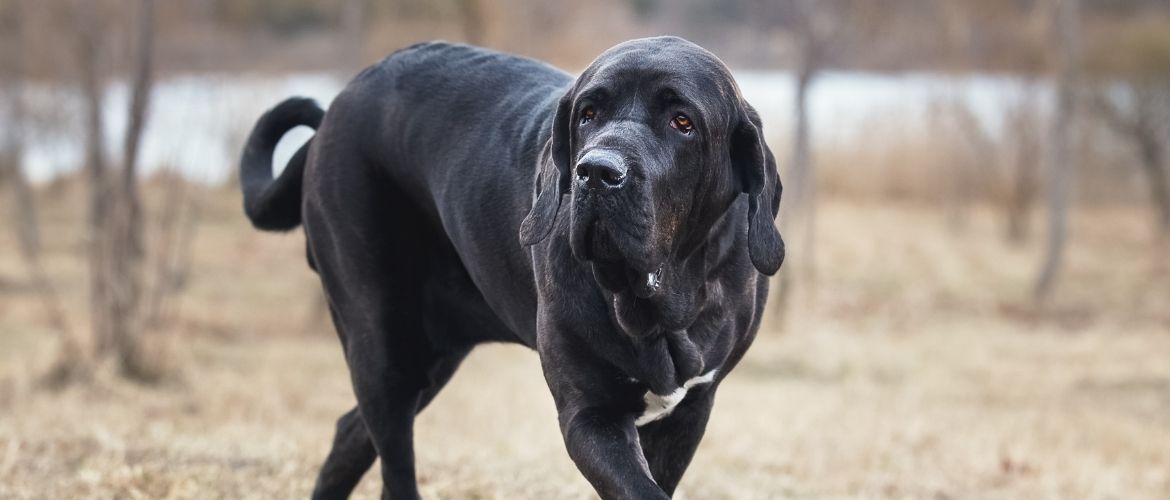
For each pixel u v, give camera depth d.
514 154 4.94
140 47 12.82
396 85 5.50
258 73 27.09
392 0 21.22
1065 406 13.30
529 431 10.57
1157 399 13.80
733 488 7.87
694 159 4.12
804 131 19.42
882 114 33.19
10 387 12.12
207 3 28.86
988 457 9.92
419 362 5.48
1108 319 20.31
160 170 15.73
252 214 6.04
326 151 5.59
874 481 8.75
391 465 5.39
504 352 16.77
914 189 32.97
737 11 35.66
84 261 22.98
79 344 13.13
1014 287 23.09
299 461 7.63
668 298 4.26
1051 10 22.52
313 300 18.27
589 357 4.42
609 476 4.25
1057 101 21.86
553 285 4.43
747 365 15.49
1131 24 30.59
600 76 4.15
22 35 23.67
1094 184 33.88
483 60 5.45
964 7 27.81
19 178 23.44
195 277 21.67
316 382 13.48
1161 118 29.47
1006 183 30.83
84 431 8.82
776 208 4.38
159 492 6.55
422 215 5.43
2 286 20.08
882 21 20.23
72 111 26.50
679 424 4.73
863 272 24.17
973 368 15.62
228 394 12.23
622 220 3.83
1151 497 8.77
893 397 13.33
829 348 16.67
